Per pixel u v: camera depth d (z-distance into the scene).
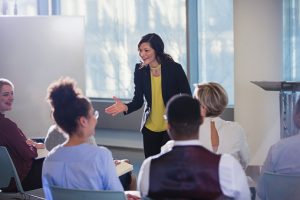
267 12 5.64
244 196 2.36
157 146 4.76
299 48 5.56
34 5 7.47
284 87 5.01
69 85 2.67
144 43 4.53
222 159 2.35
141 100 4.79
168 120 2.38
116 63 7.38
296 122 3.06
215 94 3.19
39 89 5.95
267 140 5.82
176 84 4.63
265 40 5.67
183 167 2.35
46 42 5.92
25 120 5.98
